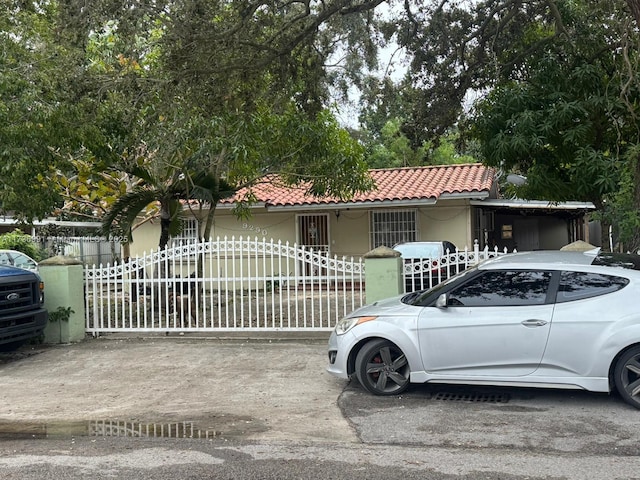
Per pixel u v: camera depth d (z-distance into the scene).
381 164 36.00
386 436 5.95
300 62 12.11
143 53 12.41
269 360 9.45
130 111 11.51
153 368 9.19
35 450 5.77
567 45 11.16
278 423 6.46
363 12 11.81
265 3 10.73
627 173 9.73
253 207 20.67
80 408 7.27
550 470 4.96
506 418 6.37
